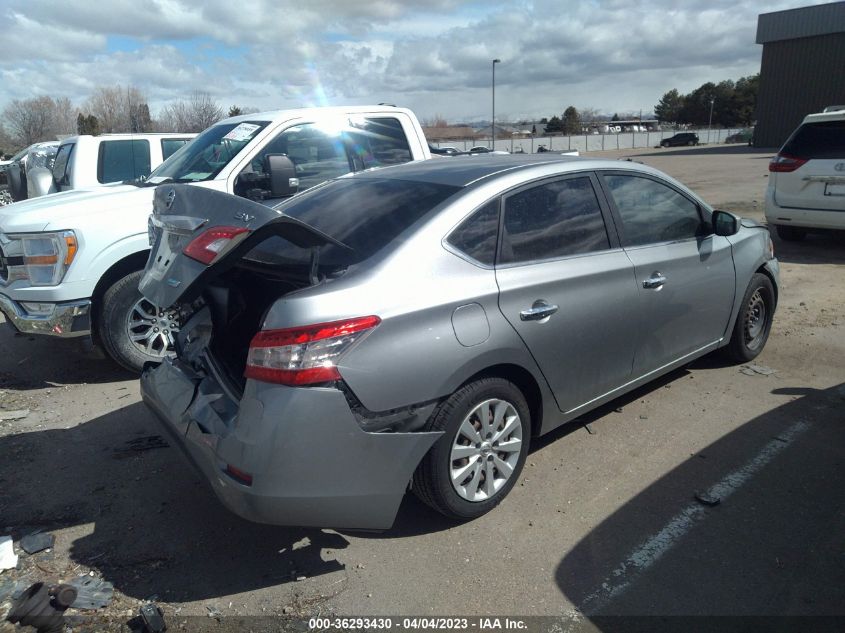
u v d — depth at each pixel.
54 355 6.27
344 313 2.75
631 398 4.70
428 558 3.11
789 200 9.14
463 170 3.70
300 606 2.83
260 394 2.70
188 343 3.64
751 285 5.00
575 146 62.97
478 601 2.82
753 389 4.77
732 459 3.84
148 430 4.59
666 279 4.11
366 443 2.79
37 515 3.59
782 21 44.38
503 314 3.21
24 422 4.78
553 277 3.45
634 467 3.80
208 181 5.51
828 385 4.80
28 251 5.12
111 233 5.20
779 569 2.93
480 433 3.25
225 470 2.78
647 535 3.20
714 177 22.95
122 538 3.36
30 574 3.09
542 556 3.08
